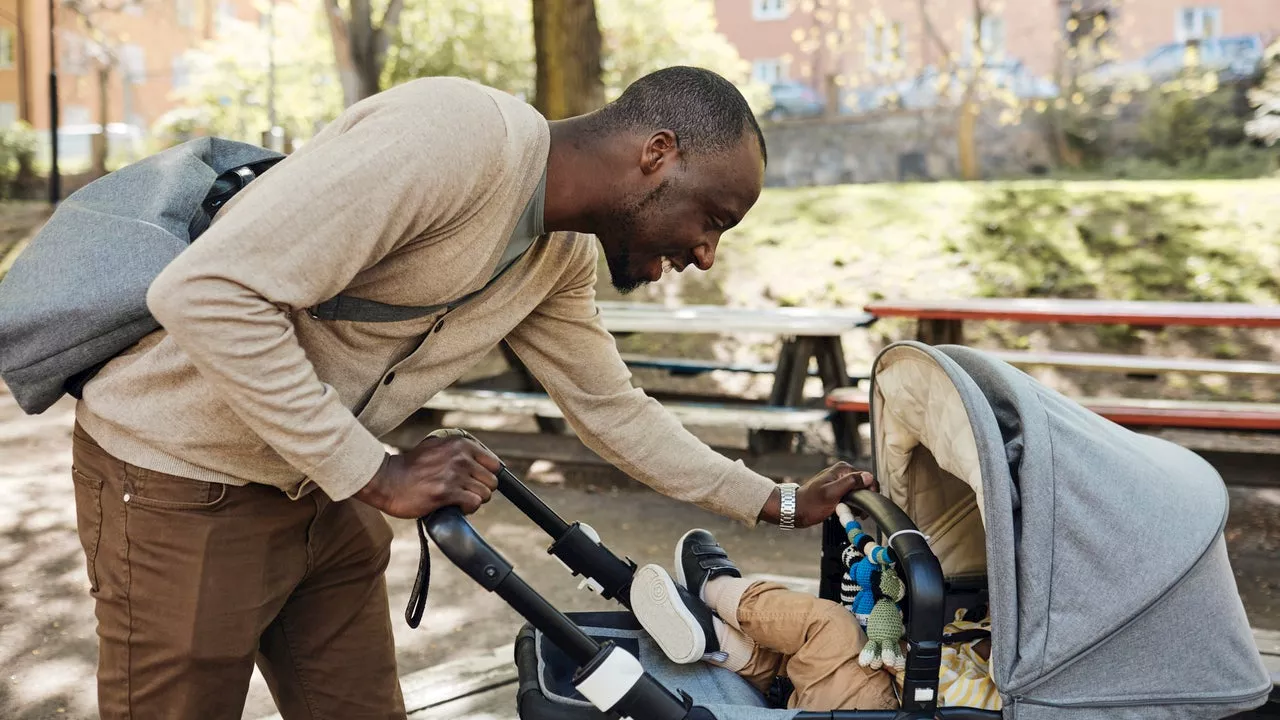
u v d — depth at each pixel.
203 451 1.70
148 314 1.67
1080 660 1.80
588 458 5.80
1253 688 1.88
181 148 1.93
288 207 1.49
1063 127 17.39
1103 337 7.98
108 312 1.65
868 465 5.49
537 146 1.67
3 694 3.40
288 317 1.64
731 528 5.11
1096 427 2.01
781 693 2.30
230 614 1.77
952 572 2.35
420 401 1.86
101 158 23.12
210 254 1.47
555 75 8.98
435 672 3.33
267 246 1.48
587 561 2.16
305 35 24.05
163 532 1.73
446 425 6.48
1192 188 9.77
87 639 3.82
